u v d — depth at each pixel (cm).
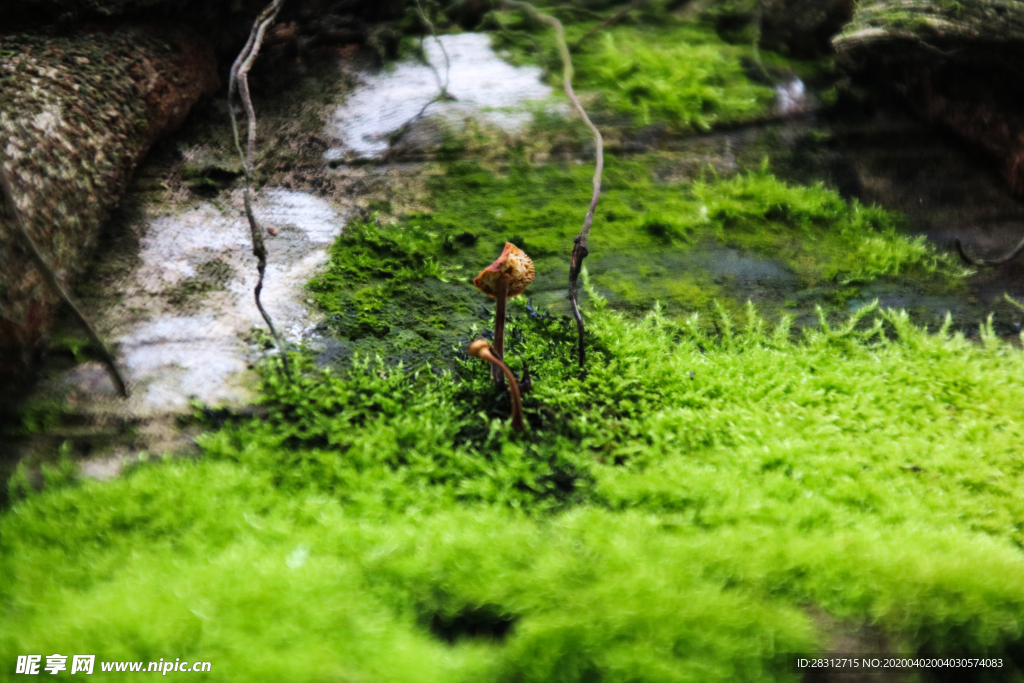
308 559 152
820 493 176
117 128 242
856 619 143
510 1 379
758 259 262
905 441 192
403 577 150
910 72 313
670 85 327
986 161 301
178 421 189
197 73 286
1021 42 266
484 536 159
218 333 212
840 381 210
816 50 361
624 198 283
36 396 191
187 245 240
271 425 189
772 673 134
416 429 188
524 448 186
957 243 240
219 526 161
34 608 142
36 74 219
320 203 267
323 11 335
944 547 159
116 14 257
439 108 310
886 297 248
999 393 207
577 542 159
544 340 220
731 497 171
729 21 381
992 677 139
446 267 247
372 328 221
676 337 229
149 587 144
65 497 167
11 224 188
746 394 204
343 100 312
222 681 126
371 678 129
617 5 402
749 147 309
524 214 272
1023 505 175
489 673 134
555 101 320
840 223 277
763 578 150
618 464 186
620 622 138
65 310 211
